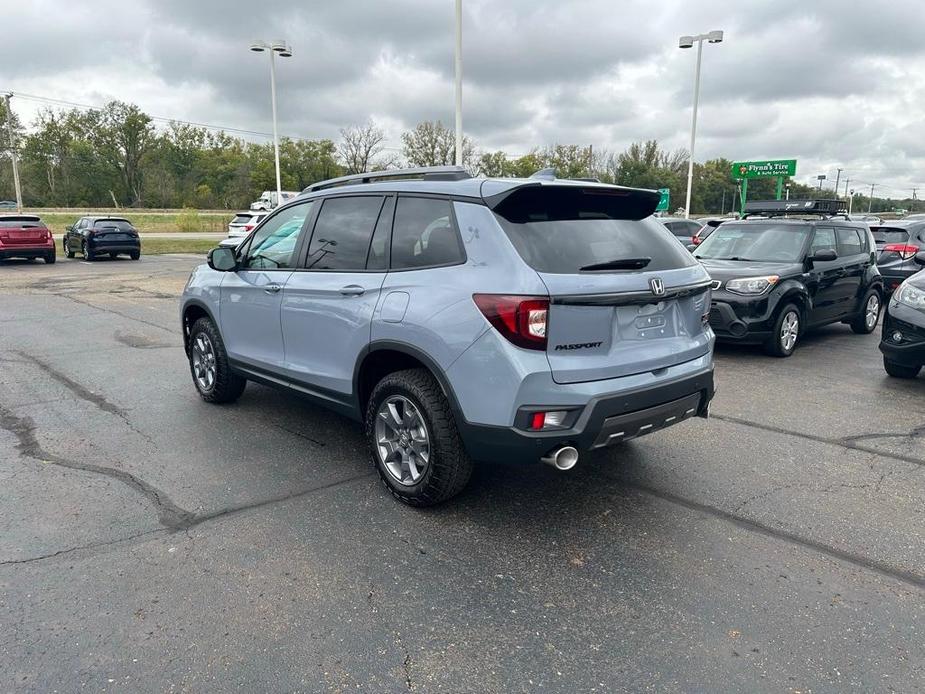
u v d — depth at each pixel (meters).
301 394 4.50
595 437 3.19
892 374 6.83
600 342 3.23
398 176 4.08
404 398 3.64
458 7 15.16
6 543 3.32
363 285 3.81
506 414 3.11
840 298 8.90
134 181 97.50
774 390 6.36
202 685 2.35
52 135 93.69
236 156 105.69
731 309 7.61
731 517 3.66
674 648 2.56
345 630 2.67
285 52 27.03
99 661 2.46
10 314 10.82
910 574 3.09
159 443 4.76
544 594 2.93
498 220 3.28
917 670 2.43
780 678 2.39
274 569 3.11
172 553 3.24
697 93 25.22
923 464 4.45
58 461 4.41
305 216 4.50
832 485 4.10
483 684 2.37
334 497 3.89
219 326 5.28
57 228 49.12
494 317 3.09
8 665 2.43
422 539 3.41
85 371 6.93
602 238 3.46
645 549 3.32
